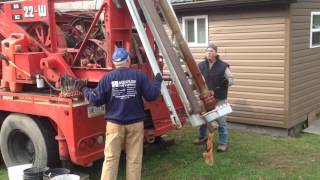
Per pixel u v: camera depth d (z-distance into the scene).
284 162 4.75
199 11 6.57
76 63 4.18
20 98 4.22
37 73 4.23
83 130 3.81
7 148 4.44
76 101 3.88
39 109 4.00
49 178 3.68
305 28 6.10
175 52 3.75
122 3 3.92
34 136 4.11
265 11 5.84
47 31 4.45
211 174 4.38
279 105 5.89
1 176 4.54
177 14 6.82
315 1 6.34
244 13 6.05
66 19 4.64
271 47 5.86
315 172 4.43
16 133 4.37
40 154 4.10
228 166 4.62
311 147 5.32
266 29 5.87
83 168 4.56
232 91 6.32
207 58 4.98
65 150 3.90
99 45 4.02
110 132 3.54
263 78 6.00
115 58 3.52
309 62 6.31
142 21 3.96
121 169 4.60
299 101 6.09
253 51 6.04
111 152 3.54
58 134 3.92
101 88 3.51
